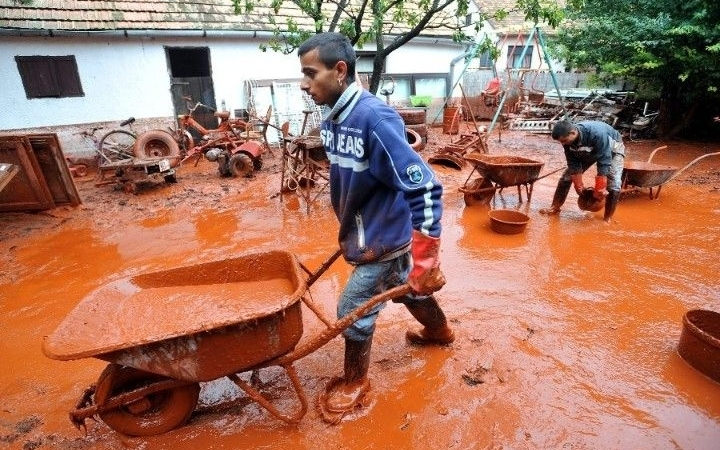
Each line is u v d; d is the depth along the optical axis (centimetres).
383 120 198
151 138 890
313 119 1184
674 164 886
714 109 1114
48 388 280
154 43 1012
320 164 638
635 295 372
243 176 864
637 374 274
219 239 537
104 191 782
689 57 928
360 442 230
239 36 1084
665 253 459
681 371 276
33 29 870
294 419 234
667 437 227
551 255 460
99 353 187
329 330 211
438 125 1570
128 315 240
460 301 368
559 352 297
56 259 489
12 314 373
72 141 970
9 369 300
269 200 701
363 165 208
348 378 251
